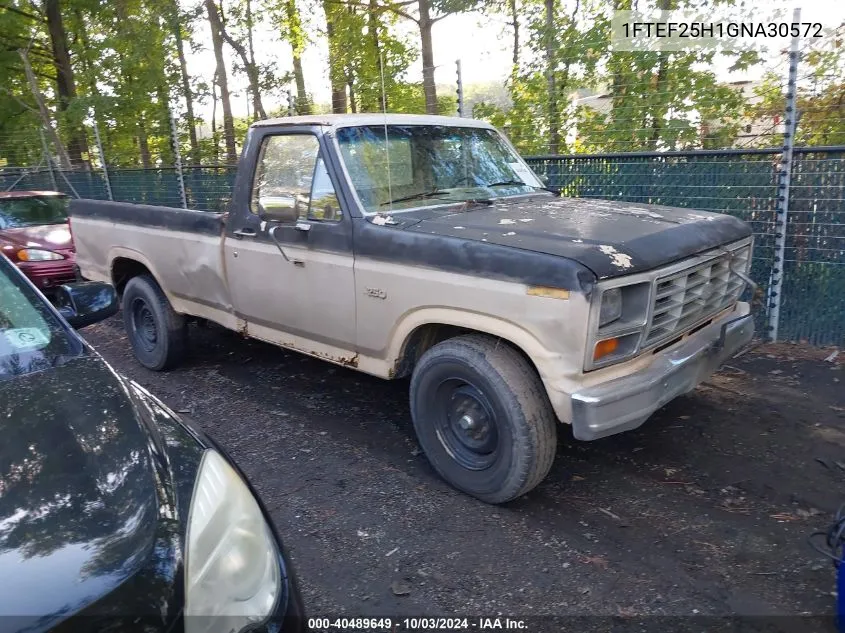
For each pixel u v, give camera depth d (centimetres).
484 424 359
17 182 1569
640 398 323
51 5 1827
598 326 307
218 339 684
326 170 416
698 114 727
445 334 397
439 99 1034
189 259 522
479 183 470
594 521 349
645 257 325
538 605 288
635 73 766
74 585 157
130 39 1540
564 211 412
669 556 318
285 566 209
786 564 309
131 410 229
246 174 470
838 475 384
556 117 800
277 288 453
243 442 453
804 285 590
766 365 556
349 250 400
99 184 1354
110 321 806
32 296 291
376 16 1311
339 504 371
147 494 188
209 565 182
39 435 206
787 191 580
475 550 327
